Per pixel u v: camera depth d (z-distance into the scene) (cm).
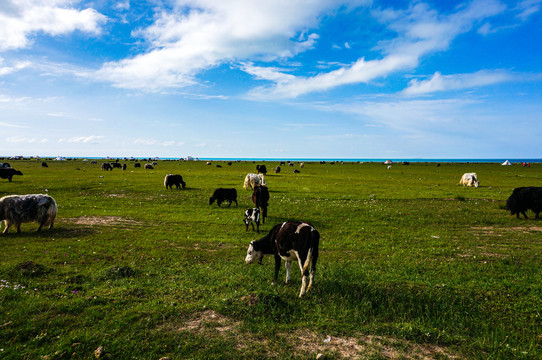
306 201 2545
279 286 800
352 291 759
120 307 664
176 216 1916
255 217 1524
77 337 533
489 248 1261
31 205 1402
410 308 682
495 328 611
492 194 3005
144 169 7050
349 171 7344
